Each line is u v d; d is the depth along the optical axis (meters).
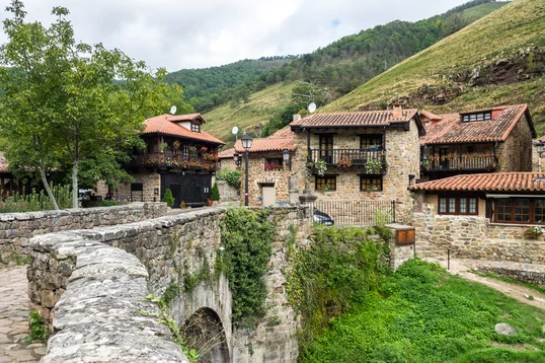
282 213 13.09
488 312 13.73
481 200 18.38
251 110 84.00
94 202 28.27
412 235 17.25
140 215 12.52
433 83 58.25
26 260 8.38
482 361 11.17
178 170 33.66
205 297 8.90
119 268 3.61
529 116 32.47
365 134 24.64
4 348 3.99
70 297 2.91
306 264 14.09
